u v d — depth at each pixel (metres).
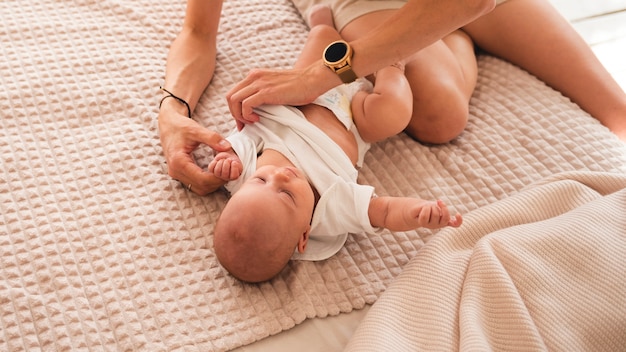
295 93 1.29
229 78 1.54
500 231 1.20
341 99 1.38
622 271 1.13
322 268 1.27
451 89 1.42
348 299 1.23
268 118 1.33
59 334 1.13
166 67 1.50
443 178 1.42
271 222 1.16
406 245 1.31
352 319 1.22
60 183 1.32
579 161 1.41
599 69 1.52
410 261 1.23
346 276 1.26
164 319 1.17
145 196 1.32
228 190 1.32
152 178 1.35
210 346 1.14
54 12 1.61
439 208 1.15
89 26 1.59
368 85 1.49
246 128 1.35
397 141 1.47
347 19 1.52
